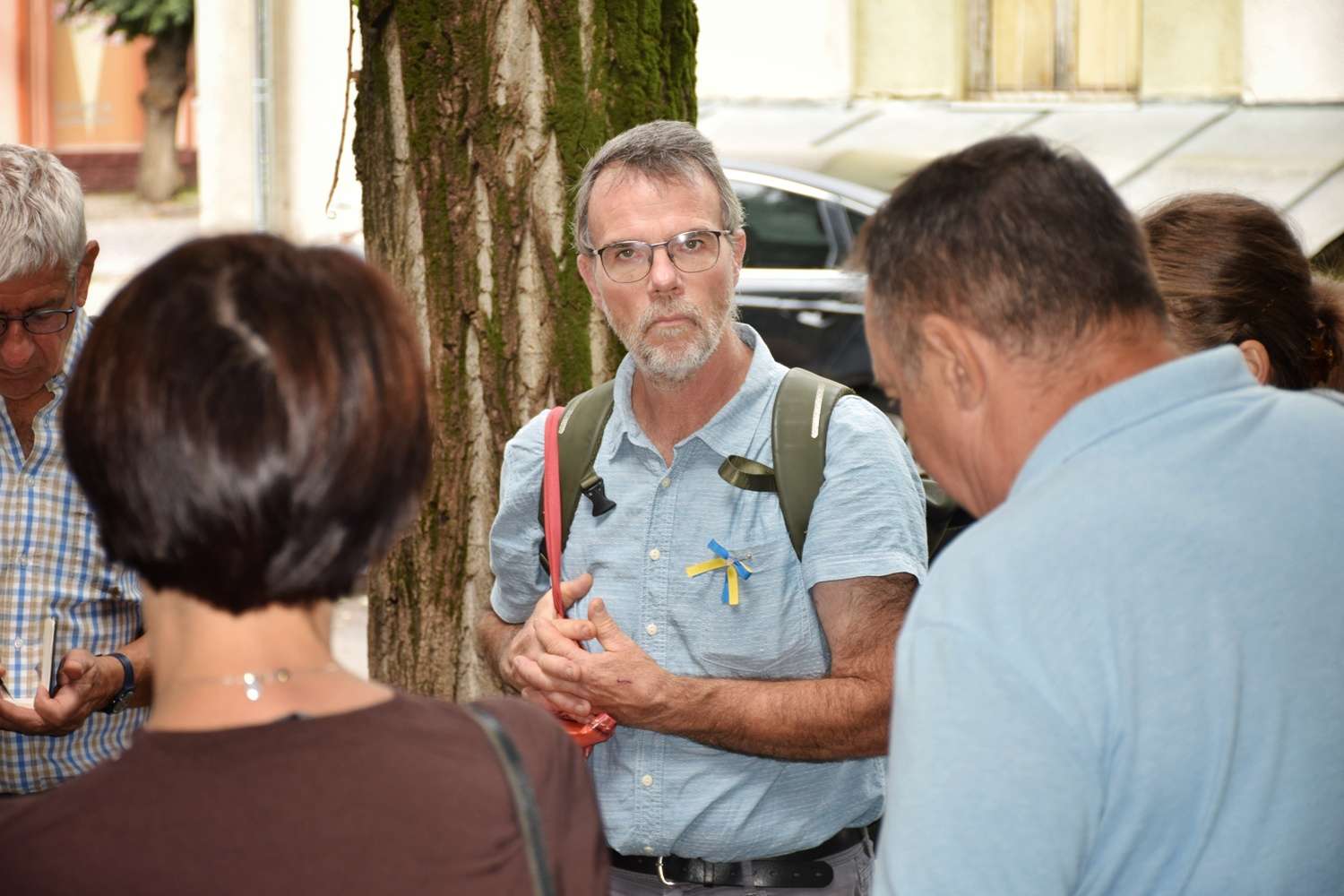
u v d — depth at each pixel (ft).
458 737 3.37
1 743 7.28
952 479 4.38
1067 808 3.60
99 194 60.59
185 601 3.34
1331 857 3.77
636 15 8.26
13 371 7.02
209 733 3.18
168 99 59.00
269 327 3.24
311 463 3.20
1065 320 4.00
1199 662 3.66
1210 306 5.76
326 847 3.09
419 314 8.60
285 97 31.58
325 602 3.43
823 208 21.38
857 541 6.32
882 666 6.23
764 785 6.52
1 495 7.24
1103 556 3.71
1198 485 3.83
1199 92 33.45
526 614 7.48
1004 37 34.40
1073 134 33.19
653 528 6.75
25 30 62.18
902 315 4.24
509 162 8.20
